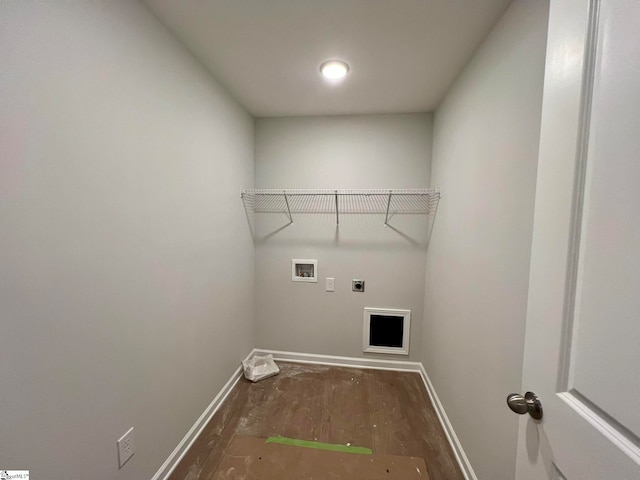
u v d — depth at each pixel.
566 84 0.55
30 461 0.74
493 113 1.16
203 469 1.34
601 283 0.46
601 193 0.47
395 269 2.28
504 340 1.03
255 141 2.33
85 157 0.86
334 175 2.26
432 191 2.04
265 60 1.47
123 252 1.02
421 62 1.46
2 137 0.66
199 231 1.53
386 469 1.35
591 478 0.47
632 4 0.42
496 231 1.11
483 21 1.15
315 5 1.08
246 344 2.27
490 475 1.11
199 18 1.16
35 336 0.74
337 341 2.39
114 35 0.95
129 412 1.07
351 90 1.80
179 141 1.33
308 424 1.67
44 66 0.74
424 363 2.20
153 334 1.19
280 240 2.38
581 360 0.50
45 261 0.76
